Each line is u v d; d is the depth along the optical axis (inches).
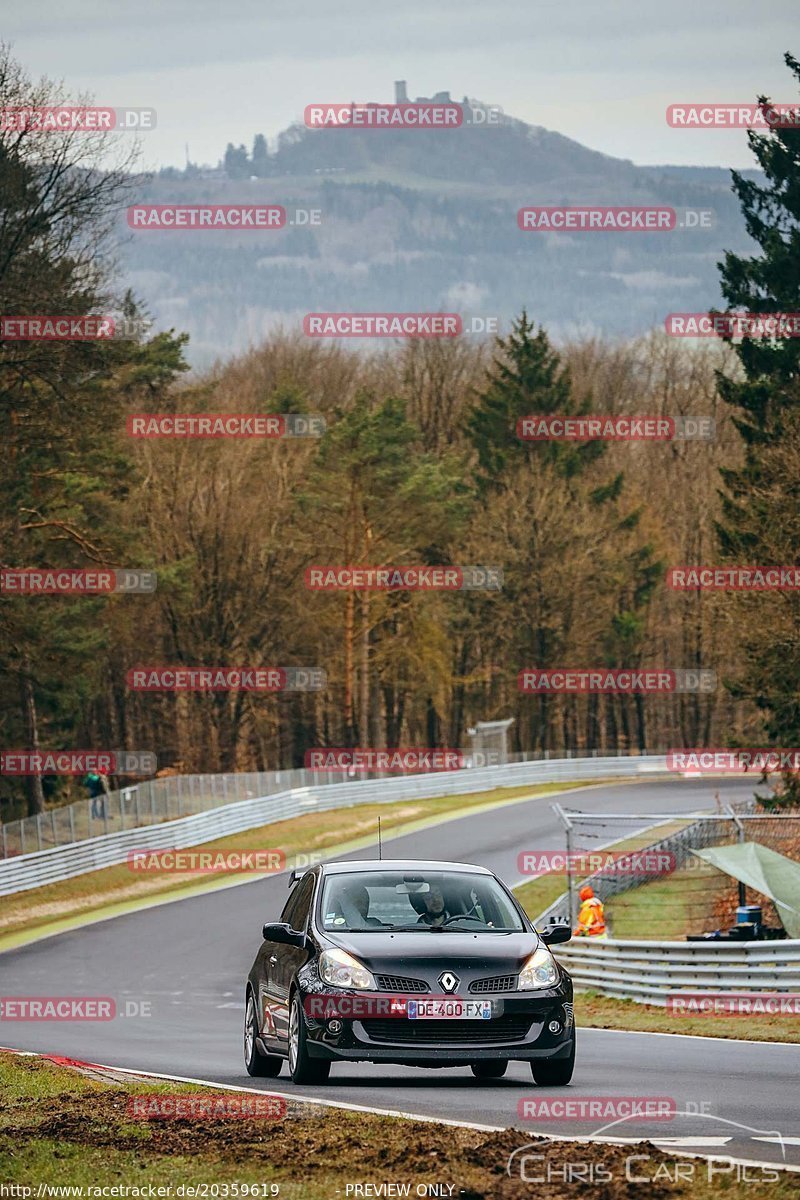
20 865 5915.4
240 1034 2775.6
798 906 3855.8
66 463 7155.5
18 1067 1941.4
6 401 5925.2
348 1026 1568.7
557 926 1722.4
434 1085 1674.5
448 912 1704.0
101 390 6176.2
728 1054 2111.2
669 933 4822.8
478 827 7524.6
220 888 6087.6
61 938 5044.3
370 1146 1205.7
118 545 6958.7
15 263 5664.4
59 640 6948.8
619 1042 2353.6
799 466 5767.7
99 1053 2332.7
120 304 5944.9
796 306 6560.0
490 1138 1224.8
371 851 6840.6
